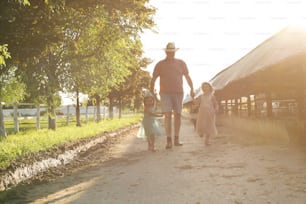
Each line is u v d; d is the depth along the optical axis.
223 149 7.46
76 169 6.28
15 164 5.68
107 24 11.88
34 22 7.25
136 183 4.62
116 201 3.82
